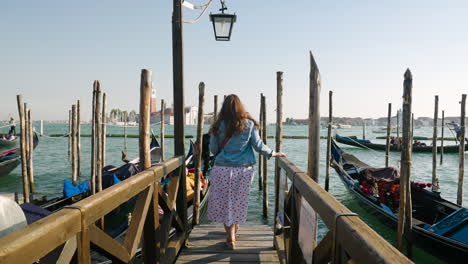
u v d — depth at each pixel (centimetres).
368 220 874
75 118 1353
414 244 677
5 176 1523
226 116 318
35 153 2609
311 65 234
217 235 399
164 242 296
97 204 151
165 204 297
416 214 793
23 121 1048
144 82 334
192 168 991
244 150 325
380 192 852
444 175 1769
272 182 1429
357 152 2966
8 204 165
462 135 1075
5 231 161
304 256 202
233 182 324
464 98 1120
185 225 383
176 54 382
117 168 976
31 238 105
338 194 1184
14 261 97
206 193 846
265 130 1025
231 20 516
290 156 2747
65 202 791
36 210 328
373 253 95
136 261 215
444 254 622
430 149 2491
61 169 1798
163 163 287
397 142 2664
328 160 1273
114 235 565
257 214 959
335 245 134
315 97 230
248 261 325
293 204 245
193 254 342
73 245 134
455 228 630
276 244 342
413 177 1711
